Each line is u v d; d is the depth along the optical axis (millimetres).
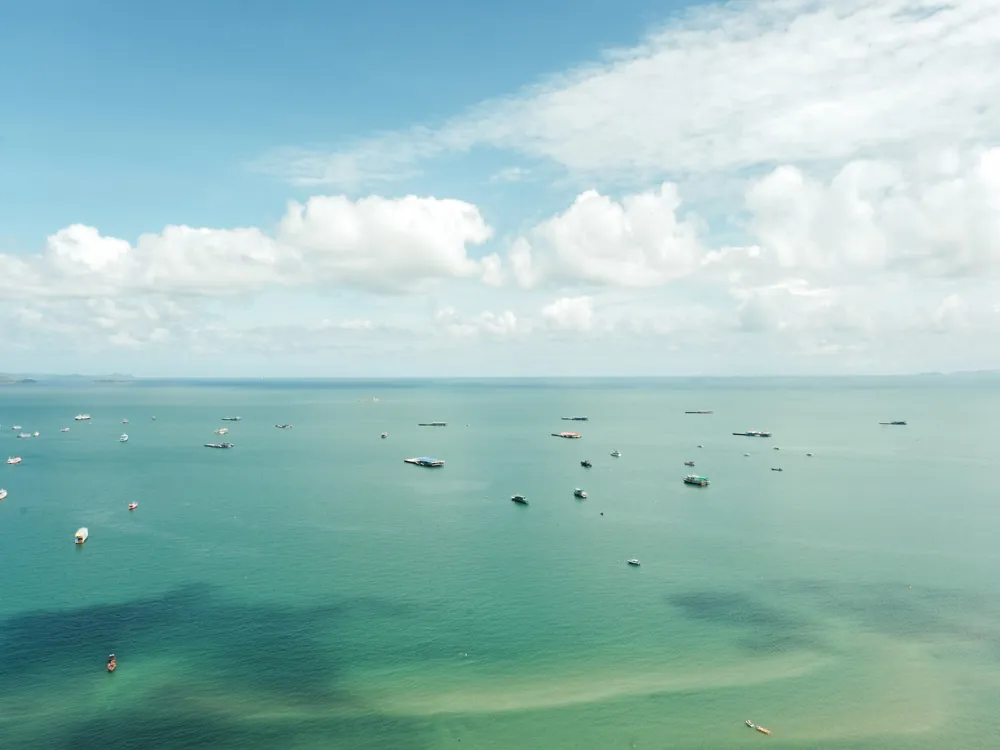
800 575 109750
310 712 70500
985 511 154625
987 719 70125
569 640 86688
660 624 91375
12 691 73438
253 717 69500
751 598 100188
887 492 177125
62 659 80312
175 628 88812
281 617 92438
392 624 90688
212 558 116688
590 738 66812
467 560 116562
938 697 74062
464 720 69500
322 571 110375
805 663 81188
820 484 188625
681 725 69000
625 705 72375
